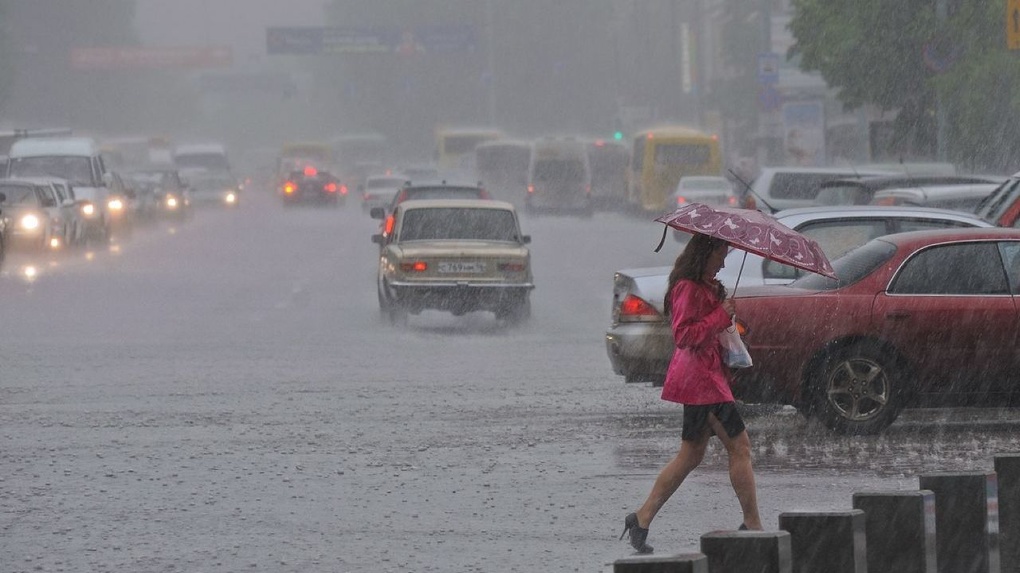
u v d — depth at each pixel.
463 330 48.81
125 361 40.31
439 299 49.00
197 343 44.59
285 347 43.66
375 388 35.25
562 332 47.97
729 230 19.12
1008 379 27.73
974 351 27.59
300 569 19.14
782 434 28.53
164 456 26.86
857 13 83.94
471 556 19.73
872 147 94.50
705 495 23.31
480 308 49.38
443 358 41.06
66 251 90.75
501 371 38.25
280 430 29.55
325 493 23.77
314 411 31.84
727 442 19.53
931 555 16.14
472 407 32.31
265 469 25.69
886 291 27.70
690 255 19.56
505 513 22.30
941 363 27.66
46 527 21.52
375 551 20.03
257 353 42.22
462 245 50.03
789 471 24.98
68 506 22.89
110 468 25.80
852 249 31.67
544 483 24.42
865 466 25.27
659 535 20.80
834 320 27.50
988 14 75.25
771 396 27.70
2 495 23.62
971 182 52.34
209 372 38.12
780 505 22.39
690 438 19.53
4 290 63.59
